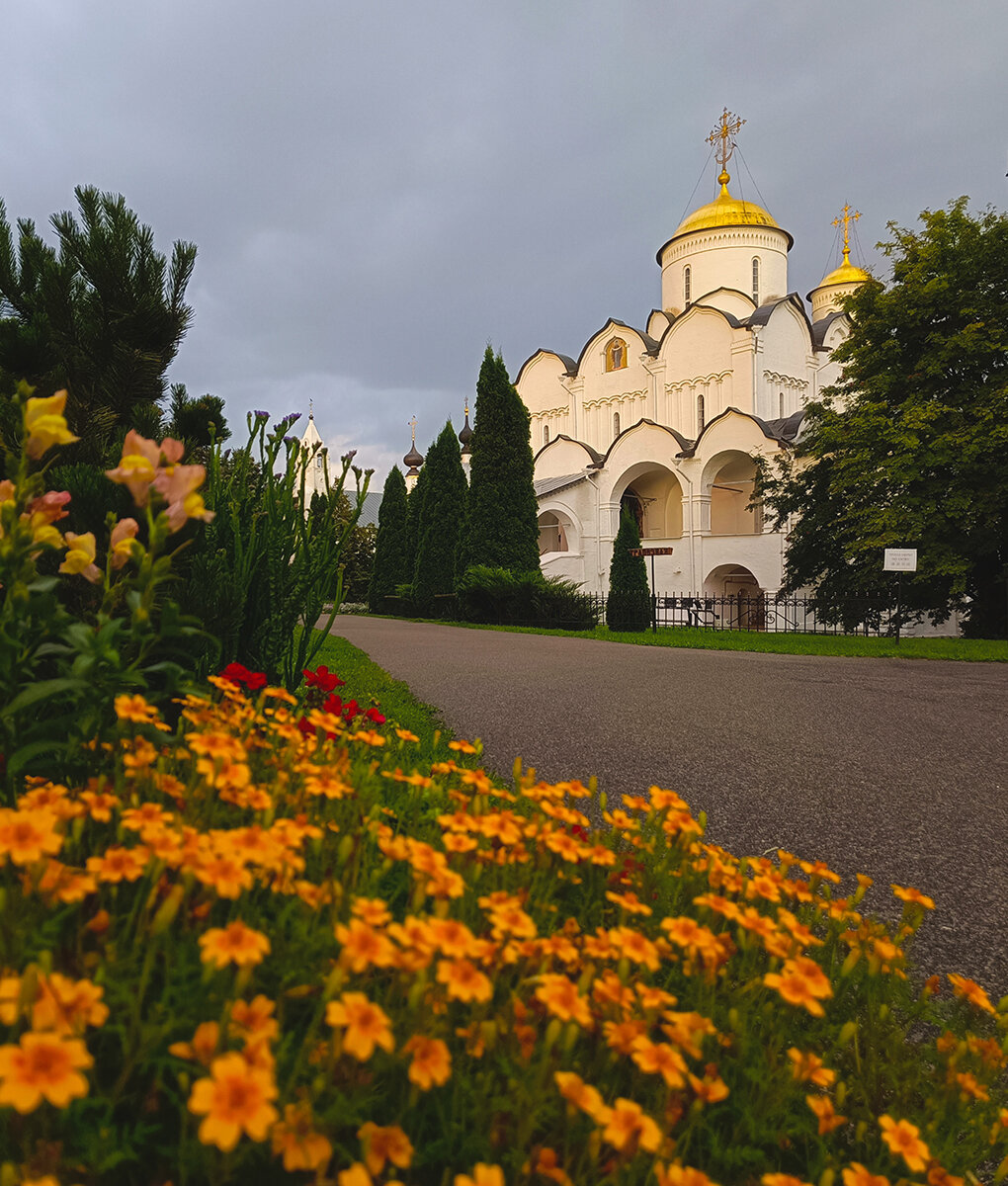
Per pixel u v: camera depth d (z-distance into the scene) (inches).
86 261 250.7
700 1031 46.4
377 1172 35.6
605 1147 44.7
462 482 1027.9
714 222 1533.0
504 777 167.9
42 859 43.8
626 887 72.2
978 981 96.5
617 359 1567.4
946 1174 45.7
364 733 89.9
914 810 165.0
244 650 162.1
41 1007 34.5
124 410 261.7
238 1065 31.3
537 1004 51.2
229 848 45.1
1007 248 737.6
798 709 285.1
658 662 441.1
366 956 39.6
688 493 1346.0
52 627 67.7
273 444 165.8
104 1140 36.5
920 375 775.7
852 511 799.1
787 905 77.2
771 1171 50.5
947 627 1122.7
